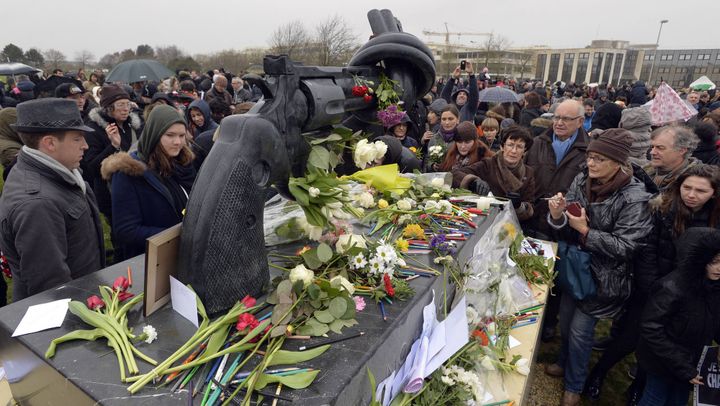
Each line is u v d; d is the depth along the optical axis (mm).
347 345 1060
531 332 1954
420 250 1683
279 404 871
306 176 1441
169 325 1137
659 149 2871
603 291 2348
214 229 1111
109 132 3480
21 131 1810
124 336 1052
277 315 1099
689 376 2037
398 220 1890
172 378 934
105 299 1218
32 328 1129
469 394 1310
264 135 1172
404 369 1244
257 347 1031
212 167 1136
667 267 2242
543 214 3043
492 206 2375
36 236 1704
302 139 1381
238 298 1193
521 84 19484
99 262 2137
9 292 3441
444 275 1525
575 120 3123
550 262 2451
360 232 1785
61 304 1245
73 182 1918
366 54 1925
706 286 1985
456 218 2029
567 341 2723
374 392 1024
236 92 9000
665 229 2238
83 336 1076
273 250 1595
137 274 1434
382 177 1957
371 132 2109
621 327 2639
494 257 2008
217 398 895
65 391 975
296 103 1277
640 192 2248
